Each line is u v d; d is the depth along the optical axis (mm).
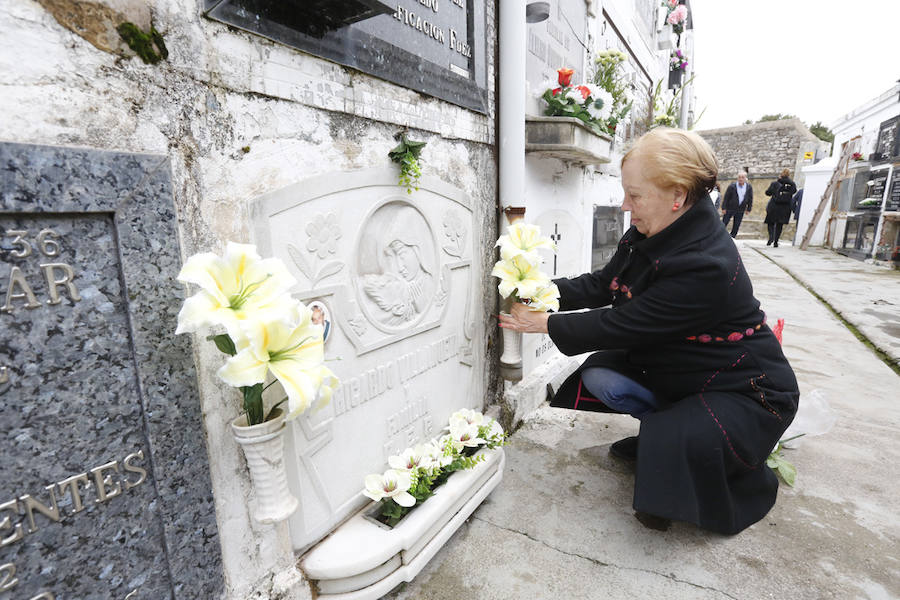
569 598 1374
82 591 825
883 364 3295
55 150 707
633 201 1572
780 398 1558
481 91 1929
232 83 981
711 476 1502
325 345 1292
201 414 972
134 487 879
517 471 2029
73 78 735
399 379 1604
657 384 1786
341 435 1386
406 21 1456
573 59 3107
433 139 1661
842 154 10211
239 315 840
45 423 748
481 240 2041
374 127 1377
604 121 2695
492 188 2115
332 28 1186
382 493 1435
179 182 907
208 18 922
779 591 1396
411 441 1700
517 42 1964
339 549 1309
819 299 5367
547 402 2721
